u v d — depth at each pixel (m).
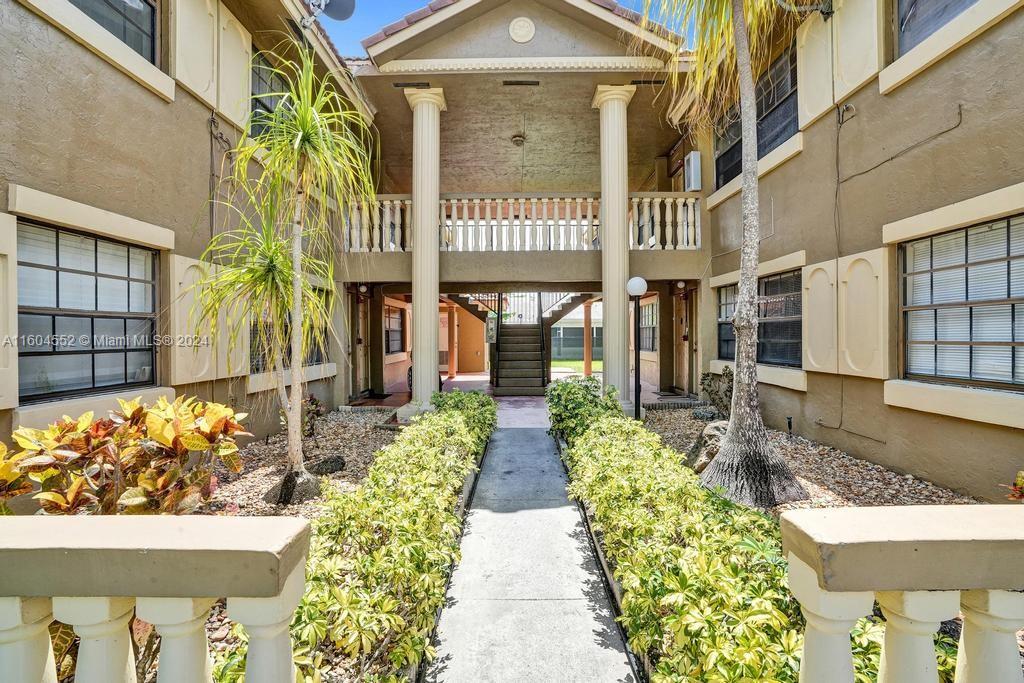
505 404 9.45
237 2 5.41
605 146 7.21
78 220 3.50
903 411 4.40
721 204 7.55
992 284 3.68
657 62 6.79
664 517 2.29
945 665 1.17
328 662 2.03
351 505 2.26
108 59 3.78
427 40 6.89
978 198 3.57
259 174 5.94
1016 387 3.55
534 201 7.81
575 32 6.88
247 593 0.88
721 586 1.47
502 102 7.86
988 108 3.52
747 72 4.16
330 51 6.37
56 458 1.88
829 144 5.21
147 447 2.12
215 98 5.13
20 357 3.24
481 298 12.75
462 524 3.54
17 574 0.90
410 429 4.16
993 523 0.90
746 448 4.07
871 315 4.66
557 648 2.24
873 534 0.88
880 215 4.55
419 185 7.26
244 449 5.54
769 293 6.57
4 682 0.96
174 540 0.90
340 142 4.18
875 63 4.50
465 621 2.45
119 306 4.07
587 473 3.21
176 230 4.59
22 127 3.12
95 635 0.98
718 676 1.22
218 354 5.09
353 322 9.00
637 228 7.91
